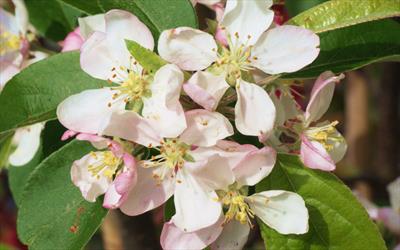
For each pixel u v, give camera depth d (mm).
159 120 272
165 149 281
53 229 294
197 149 281
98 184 287
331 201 288
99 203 292
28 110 296
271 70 287
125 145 283
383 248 285
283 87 297
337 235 288
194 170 275
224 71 284
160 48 278
